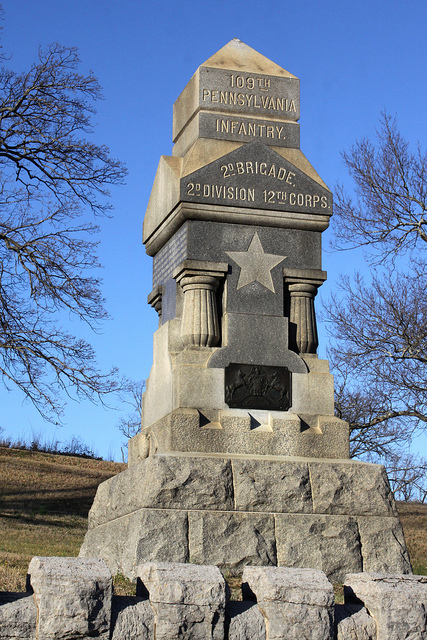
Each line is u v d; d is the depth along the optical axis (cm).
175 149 1159
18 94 2367
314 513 907
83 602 527
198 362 995
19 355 2169
